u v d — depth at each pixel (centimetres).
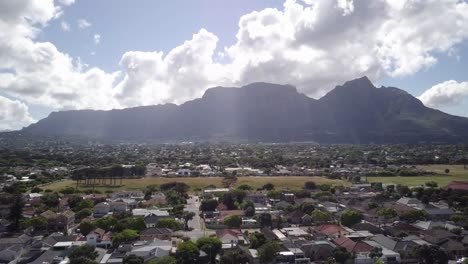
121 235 12800
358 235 13438
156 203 19400
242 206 18188
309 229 14800
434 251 11175
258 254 11281
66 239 12900
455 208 17988
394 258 11338
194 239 13412
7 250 11688
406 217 16025
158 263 9938
